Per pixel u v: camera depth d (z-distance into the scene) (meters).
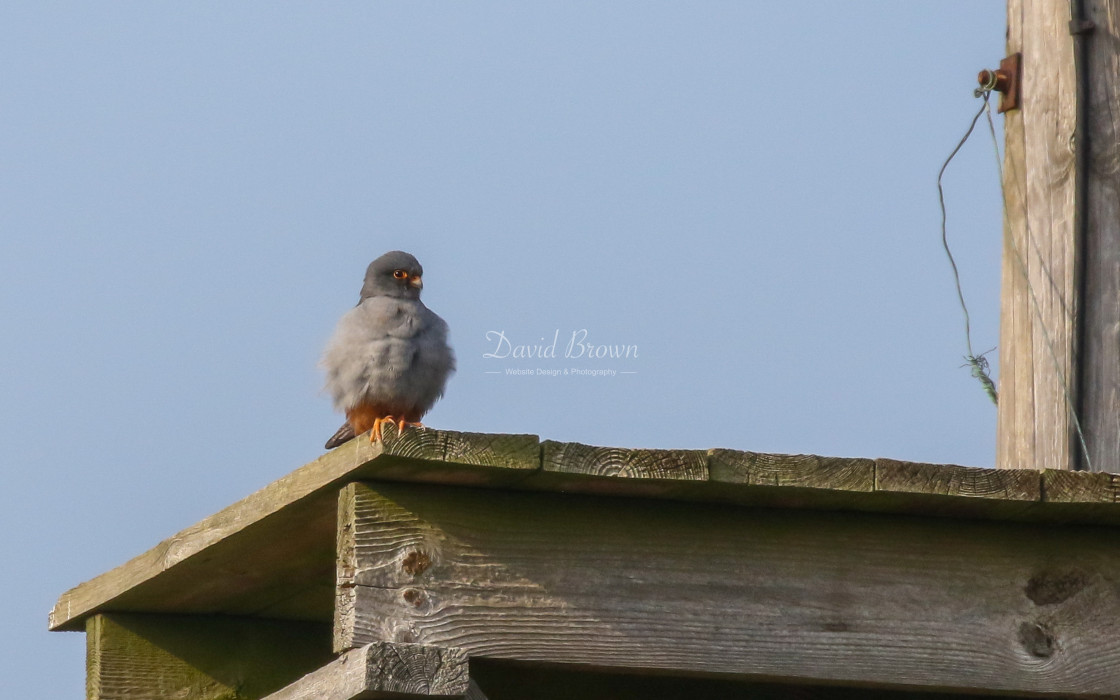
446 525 10.23
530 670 12.21
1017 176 14.53
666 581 10.52
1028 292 14.27
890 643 10.73
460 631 10.07
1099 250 13.88
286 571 12.52
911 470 10.42
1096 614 11.07
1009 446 14.34
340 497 10.31
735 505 10.78
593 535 10.50
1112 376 13.67
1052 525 11.19
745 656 10.51
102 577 13.47
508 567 10.29
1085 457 13.61
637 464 10.08
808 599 10.70
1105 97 14.02
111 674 13.59
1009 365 14.45
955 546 11.02
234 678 13.98
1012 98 14.61
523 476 10.05
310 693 10.16
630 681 12.37
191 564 12.16
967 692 11.02
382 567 10.05
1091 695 10.91
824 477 10.31
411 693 9.52
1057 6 14.30
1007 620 10.94
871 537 10.93
